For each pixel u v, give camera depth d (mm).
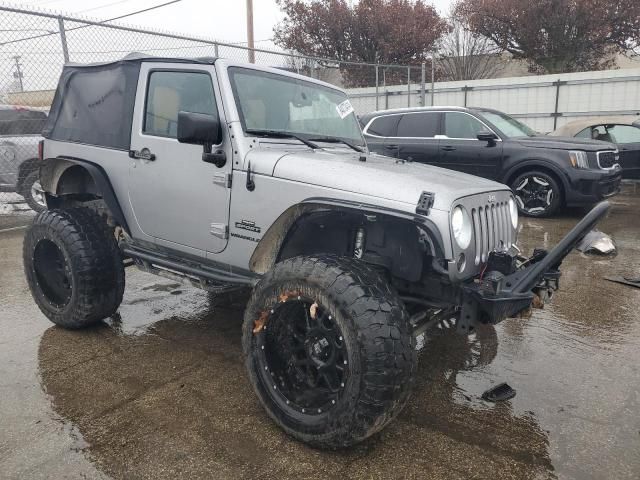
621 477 2377
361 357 2277
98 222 3801
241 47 9383
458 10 22578
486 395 3098
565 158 8000
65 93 4199
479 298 2521
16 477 2311
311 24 22594
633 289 5055
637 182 11906
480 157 8617
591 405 3000
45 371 3297
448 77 24266
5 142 8289
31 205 8602
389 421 2389
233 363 3455
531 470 2426
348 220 2893
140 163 3543
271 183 2908
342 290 2348
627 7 18516
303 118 3645
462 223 2588
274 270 2619
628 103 14789
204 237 3299
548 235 7164
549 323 4254
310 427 2473
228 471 2377
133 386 3133
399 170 2971
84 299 3680
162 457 2467
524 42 20641
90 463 2416
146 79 3568
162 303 4605
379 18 21906
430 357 3643
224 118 3109
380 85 19234
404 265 2711
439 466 2445
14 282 5246
